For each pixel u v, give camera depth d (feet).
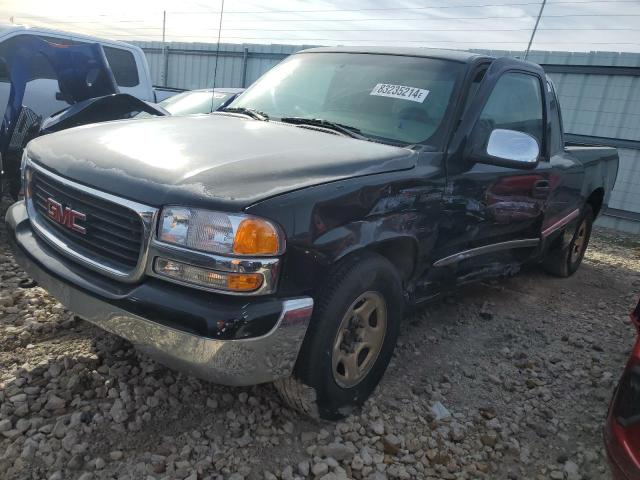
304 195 7.43
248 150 8.44
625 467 6.49
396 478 7.95
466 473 8.23
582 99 35.78
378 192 8.45
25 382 8.84
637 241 30.71
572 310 15.56
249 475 7.55
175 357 6.98
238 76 50.24
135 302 7.09
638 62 33.37
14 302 11.48
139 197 7.20
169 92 30.81
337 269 8.02
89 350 9.89
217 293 6.89
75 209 8.05
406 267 9.84
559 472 8.48
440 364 11.30
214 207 6.89
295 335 7.29
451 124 10.37
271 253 6.99
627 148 34.47
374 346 9.08
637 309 8.05
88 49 17.35
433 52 11.75
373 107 10.95
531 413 10.00
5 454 7.34
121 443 7.77
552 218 14.49
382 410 9.40
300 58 13.15
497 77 11.38
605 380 11.35
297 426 8.66
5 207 18.45
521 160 9.97
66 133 9.62
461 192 10.35
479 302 15.08
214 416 8.59
